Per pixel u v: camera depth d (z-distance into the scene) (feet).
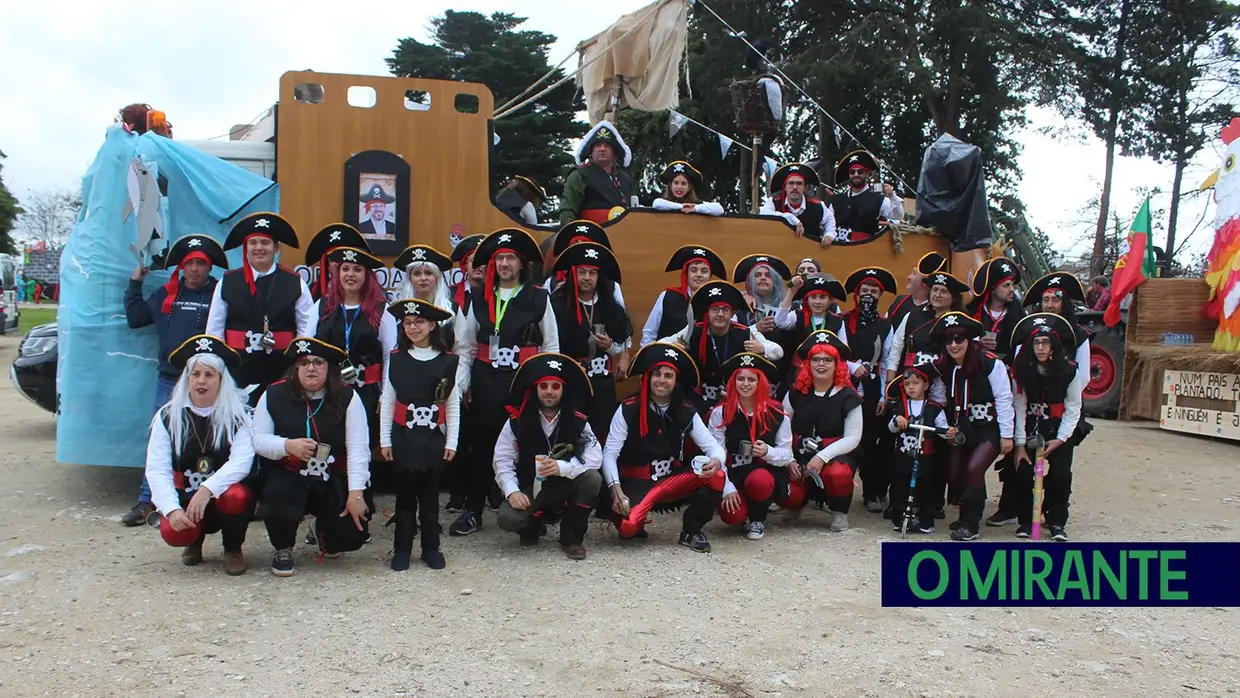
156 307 20.84
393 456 17.47
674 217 26.30
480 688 12.19
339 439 16.85
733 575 17.63
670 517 22.67
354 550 17.99
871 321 23.93
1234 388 34.65
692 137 80.69
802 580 17.39
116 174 21.86
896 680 12.71
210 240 20.61
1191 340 40.65
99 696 11.67
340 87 23.67
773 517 22.86
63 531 19.75
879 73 81.76
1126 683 12.73
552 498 18.34
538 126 109.60
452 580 16.93
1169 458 31.81
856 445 21.09
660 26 33.88
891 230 28.17
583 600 15.93
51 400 30.63
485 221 24.58
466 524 20.31
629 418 19.44
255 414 16.60
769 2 85.87
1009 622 15.30
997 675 12.96
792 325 23.44
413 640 13.85
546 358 18.31
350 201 23.57
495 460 18.93
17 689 11.81
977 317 23.31
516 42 114.32
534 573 17.51
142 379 21.66
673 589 16.67
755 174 32.19
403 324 17.71
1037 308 22.79
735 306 21.25
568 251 20.57
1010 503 21.72
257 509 20.33
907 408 21.27
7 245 123.13
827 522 22.41
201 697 11.71
